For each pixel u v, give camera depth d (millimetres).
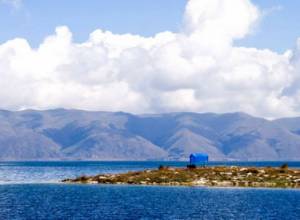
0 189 191375
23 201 147250
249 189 178500
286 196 158125
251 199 150375
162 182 199250
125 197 157000
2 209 128625
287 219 112250
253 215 118312
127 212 123125
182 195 161625
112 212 123125
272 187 184500
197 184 193875
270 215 118438
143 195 162250
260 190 175500
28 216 115562
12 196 162500
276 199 150375
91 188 188375
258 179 195750
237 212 123625
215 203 141125
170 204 139250
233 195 161000
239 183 191250
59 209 128750
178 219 111812
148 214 119562
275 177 198000
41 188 193875
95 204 139500
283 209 128875
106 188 187000
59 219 110875
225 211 125375
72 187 194750
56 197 158125
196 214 119938
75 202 144375
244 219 112125
